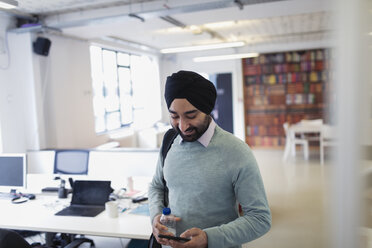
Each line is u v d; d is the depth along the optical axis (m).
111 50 7.05
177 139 1.36
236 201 1.28
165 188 1.55
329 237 0.63
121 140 6.93
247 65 8.71
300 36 7.25
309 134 8.17
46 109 4.81
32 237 3.40
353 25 0.57
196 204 1.23
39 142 4.59
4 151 4.24
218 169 1.20
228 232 1.10
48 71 4.75
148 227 2.02
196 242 1.08
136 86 8.16
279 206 4.21
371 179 0.57
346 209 0.59
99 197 2.46
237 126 8.86
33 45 4.48
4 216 2.29
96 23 4.22
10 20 4.38
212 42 7.87
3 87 4.25
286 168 6.32
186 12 3.91
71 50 5.26
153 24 4.66
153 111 8.82
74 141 5.31
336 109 0.60
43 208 2.46
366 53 0.56
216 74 8.98
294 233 3.36
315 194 4.64
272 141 8.74
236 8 3.97
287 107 8.56
